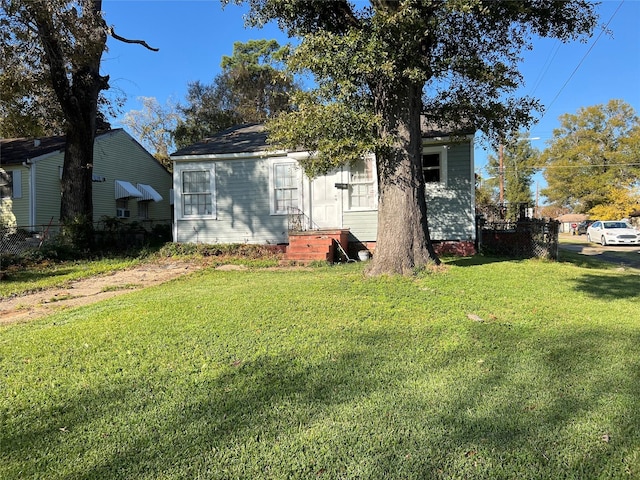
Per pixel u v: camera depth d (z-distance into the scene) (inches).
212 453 95.3
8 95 483.5
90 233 503.2
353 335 173.6
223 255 481.4
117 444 99.9
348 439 99.5
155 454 95.7
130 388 128.9
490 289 257.6
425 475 86.7
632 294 253.3
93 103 544.7
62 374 140.9
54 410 116.9
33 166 633.6
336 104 259.3
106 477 88.2
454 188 458.9
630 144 1462.8
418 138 305.7
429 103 372.2
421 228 303.9
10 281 360.5
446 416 108.8
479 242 467.2
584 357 148.1
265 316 202.5
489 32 327.0
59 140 739.4
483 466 89.2
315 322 191.9
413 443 97.4
